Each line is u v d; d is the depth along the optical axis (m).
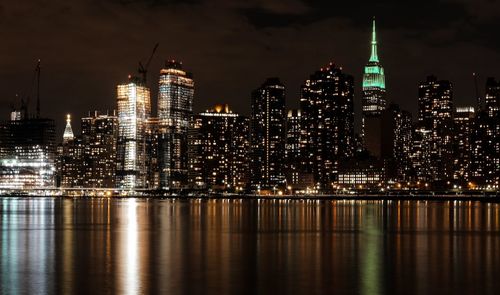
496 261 115.06
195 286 90.12
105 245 143.12
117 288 88.56
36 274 99.62
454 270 103.88
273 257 121.56
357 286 90.19
